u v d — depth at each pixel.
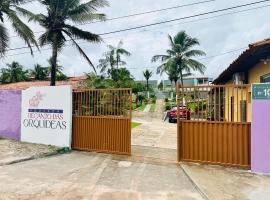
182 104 7.48
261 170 6.41
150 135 13.33
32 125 9.91
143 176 6.24
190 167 6.87
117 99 8.63
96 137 8.83
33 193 5.04
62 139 9.19
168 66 28.64
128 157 8.15
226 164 6.93
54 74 17.77
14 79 42.84
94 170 6.71
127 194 5.06
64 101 9.22
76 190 5.24
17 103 10.45
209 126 7.14
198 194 5.12
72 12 17.41
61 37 18.27
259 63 9.04
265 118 6.40
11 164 7.21
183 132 7.41
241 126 6.81
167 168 6.94
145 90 56.44
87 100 9.05
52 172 6.48
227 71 10.70
